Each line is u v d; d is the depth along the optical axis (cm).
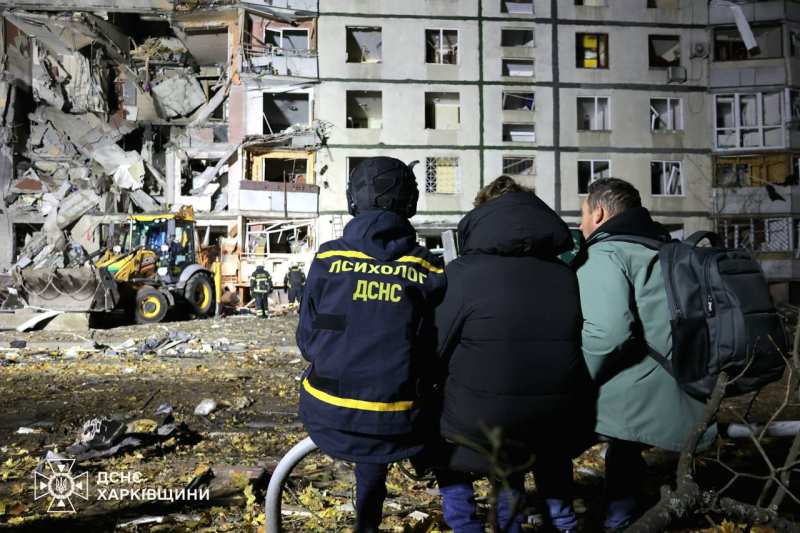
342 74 2600
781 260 2577
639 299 204
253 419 593
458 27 2644
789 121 2627
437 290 197
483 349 193
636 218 226
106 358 1007
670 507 157
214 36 2788
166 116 2955
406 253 199
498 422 191
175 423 520
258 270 1812
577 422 205
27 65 2712
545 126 2658
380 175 206
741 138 2698
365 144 2602
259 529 299
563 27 2680
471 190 2620
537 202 210
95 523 320
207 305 1780
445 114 2738
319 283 194
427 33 2684
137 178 2616
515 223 200
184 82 2959
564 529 232
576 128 2669
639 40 2702
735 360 187
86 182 2633
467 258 207
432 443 204
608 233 224
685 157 2689
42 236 2534
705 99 2711
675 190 2703
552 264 205
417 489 377
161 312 1536
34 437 515
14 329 1308
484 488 373
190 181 2656
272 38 2669
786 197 2614
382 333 186
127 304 1533
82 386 757
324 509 336
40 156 2670
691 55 2700
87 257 1552
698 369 194
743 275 195
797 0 2680
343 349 187
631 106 2691
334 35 2600
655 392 206
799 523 302
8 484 389
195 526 314
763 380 190
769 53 2723
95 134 2748
